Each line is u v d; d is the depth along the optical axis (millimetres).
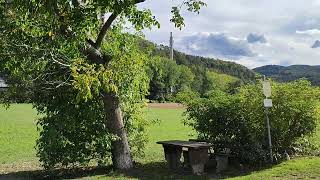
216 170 14273
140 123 16266
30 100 15234
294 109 14648
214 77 134125
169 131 30797
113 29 15422
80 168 16281
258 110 14969
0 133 30531
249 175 13016
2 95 15109
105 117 14953
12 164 18094
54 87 14414
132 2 12641
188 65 151375
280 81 16156
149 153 19203
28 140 26531
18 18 12828
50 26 12797
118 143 14992
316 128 16188
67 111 14656
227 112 14836
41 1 11461
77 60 12477
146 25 13828
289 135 15453
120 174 14188
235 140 14828
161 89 93125
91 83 12188
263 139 15008
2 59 13477
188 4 14148
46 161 14789
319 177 12250
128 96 15562
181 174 13969
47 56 13570
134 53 14984
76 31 12930
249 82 16109
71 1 12703
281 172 13031
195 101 15594
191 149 13844
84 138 14914
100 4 12273
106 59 14531
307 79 15742
